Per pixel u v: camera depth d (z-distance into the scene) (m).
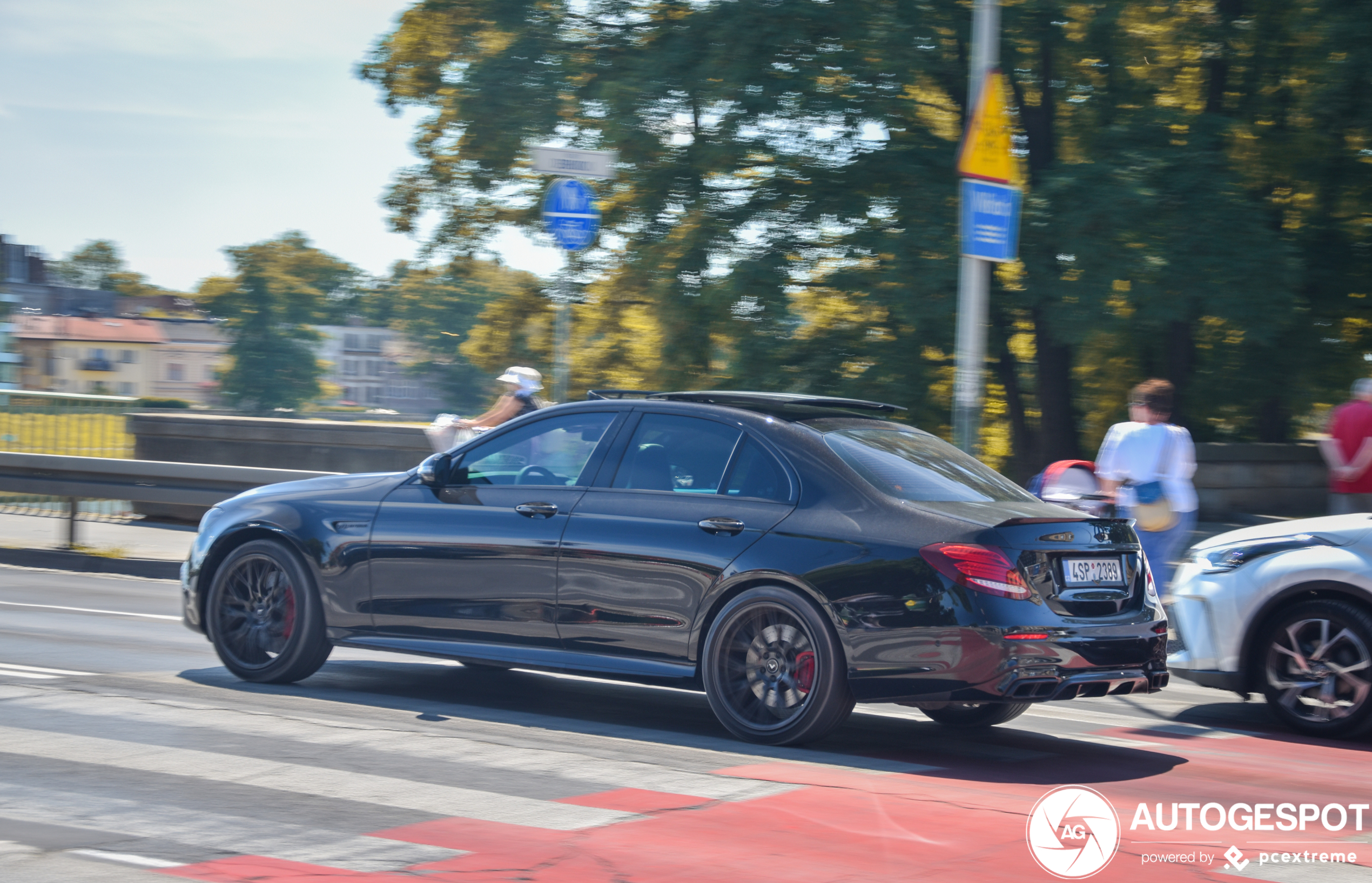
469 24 20.47
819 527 6.03
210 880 3.92
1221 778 5.82
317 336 144.62
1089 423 22.59
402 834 4.45
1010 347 20.66
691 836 4.49
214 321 143.12
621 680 6.44
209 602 7.55
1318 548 7.03
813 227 17.69
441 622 6.89
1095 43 17.84
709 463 6.44
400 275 24.17
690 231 18.02
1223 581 7.27
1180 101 19.61
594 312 23.20
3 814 4.63
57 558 13.73
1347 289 19.94
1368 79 16.83
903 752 6.13
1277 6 18.19
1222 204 16.53
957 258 16.59
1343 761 6.31
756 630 6.11
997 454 23.61
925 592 5.75
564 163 11.39
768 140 17.58
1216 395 21.14
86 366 154.12
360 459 16.86
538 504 6.70
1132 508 9.07
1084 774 5.79
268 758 5.54
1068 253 16.16
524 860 4.18
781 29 17.08
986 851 4.42
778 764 5.68
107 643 8.74
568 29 19.58
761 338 18.00
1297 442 22.17
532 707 7.02
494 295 25.19
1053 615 5.82
